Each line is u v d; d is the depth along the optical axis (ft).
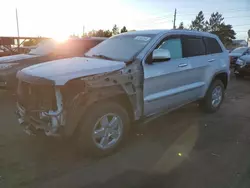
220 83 18.02
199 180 9.46
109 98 10.93
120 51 13.17
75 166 10.34
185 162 10.80
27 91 10.61
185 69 14.52
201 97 16.56
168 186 9.07
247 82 32.63
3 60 21.25
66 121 9.69
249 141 13.05
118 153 11.49
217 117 16.99
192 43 15.48
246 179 9.54
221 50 18.07
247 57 34.86
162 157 11.21
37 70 10.80
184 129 14.66
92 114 10.32
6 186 8.90
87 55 14.58
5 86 20.66
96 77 10.37
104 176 9.66
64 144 12.25
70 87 9.75
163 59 12.57
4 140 12.68
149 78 12.34
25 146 12.06
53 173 9.80
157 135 13.70
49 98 9.78
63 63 11.81
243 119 16.65
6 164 10.37
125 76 11.21
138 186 9.06
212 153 11.65
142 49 12.58
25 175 9.61
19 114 11.50
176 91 14.10
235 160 11.01
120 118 11.37
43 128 9.95
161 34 13.56
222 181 9.41
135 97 11.80
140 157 11.17
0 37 47.60
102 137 10.94
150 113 13.00
